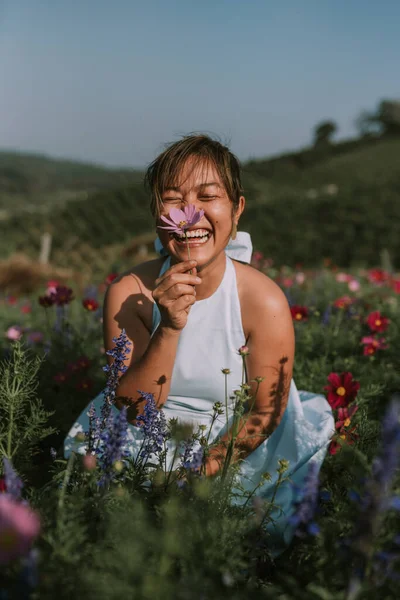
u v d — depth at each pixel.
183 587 1.07
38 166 152.75
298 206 30.92
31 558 0.94
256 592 1.26
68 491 1.48
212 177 1.65
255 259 5.90
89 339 3.49
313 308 4.00
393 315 4.00
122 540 1.15
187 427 1.55
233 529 1.29
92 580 1.05
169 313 1.57
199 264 1.67
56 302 3.21
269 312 1.78
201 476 1.50
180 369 1.81
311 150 68.25
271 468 1.84
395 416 0.92
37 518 1.20
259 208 31.77
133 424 1.81
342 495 1.55
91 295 4.46
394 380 2.73
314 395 2.26
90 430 1.52
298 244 26.55
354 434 1.82
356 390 2.06
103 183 120.31
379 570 1.07
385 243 24.80
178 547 1.10
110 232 29.83
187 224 1.50
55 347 3.12
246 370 1.84
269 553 1.52
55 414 2.44
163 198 1.68
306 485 1.19
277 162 66.25
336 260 24.73
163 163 1.66
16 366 1.71
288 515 1.66
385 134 76.62
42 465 2.01
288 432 1.88
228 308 1.79
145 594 1.02
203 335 1.80
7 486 1.24
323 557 1.23
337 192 34.12
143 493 1.51
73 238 22.47
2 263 10.26
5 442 1.77
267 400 1.82
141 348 1.89
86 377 2.68
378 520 1.00
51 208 35.12
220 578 1.19
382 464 0.95
